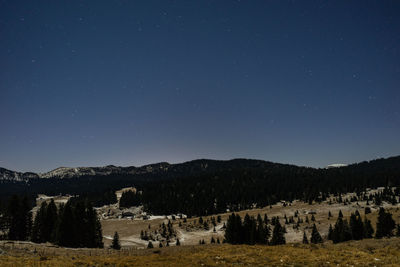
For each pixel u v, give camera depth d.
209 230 157.25
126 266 21.25
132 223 195.88
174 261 23.05
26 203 71.44
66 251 31.11
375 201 171.00
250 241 72.88
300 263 22.22
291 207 199.25
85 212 69.62
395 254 24.95
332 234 85.00
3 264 20.55
